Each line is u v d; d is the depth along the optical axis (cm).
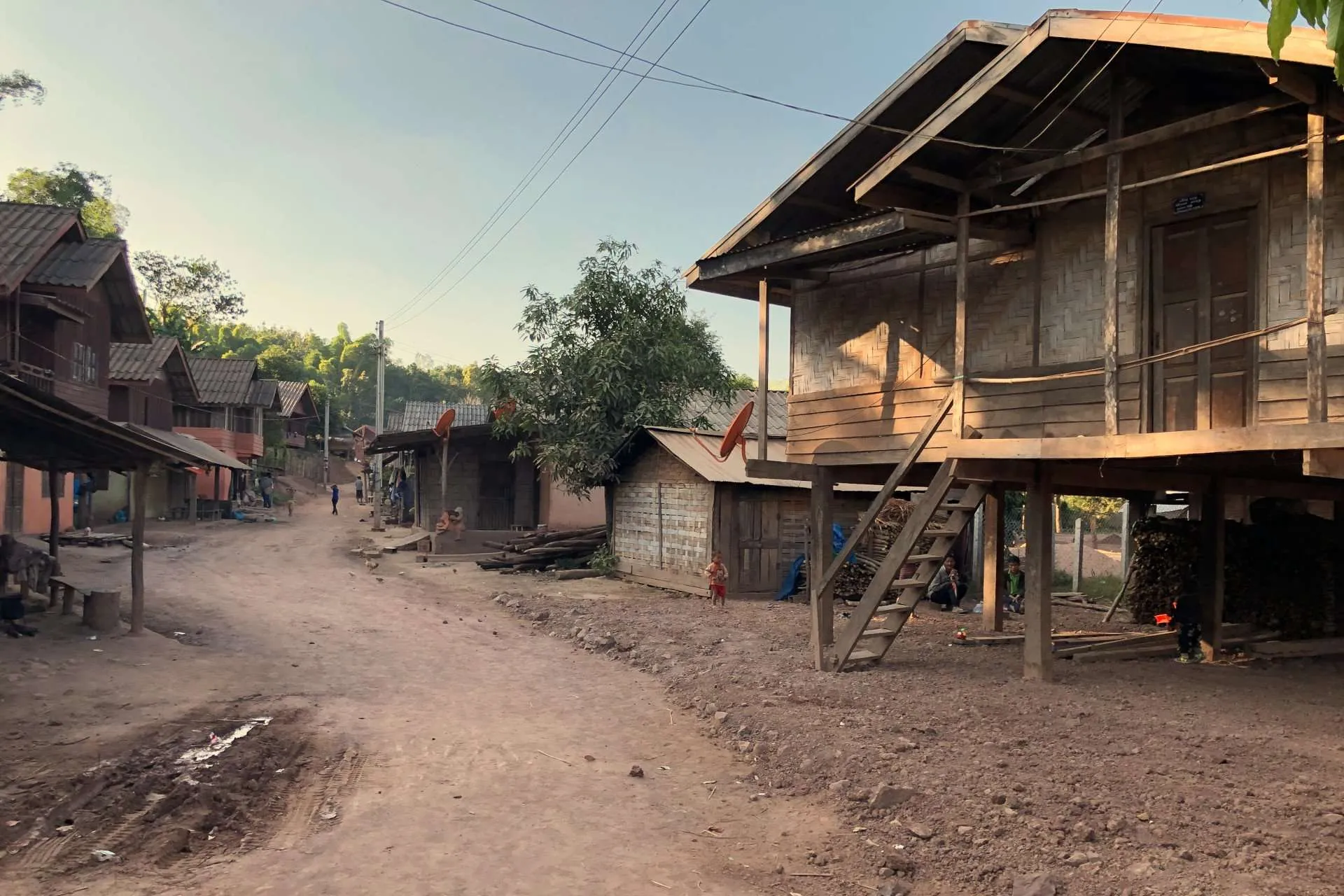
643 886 496
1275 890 453
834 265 1146
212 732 766
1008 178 892
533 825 586
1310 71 662
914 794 597
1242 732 756
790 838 563
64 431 1174
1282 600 1219
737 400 2889
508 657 1171
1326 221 743
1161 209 862
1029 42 792
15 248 1891
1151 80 857
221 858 523
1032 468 959
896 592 1667
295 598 1611
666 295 2342
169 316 4531
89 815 570
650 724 853
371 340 9269
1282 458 823
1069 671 1023
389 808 612
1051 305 937
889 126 973
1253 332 709
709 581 1662
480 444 2719
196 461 1234
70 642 1085
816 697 876
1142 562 1451
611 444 2144
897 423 1064
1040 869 488
